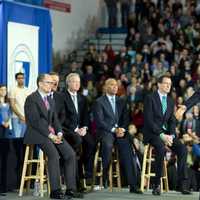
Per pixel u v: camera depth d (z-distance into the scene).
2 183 14.22
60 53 28.80
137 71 25.06
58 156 12.78
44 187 15.09
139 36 27.92
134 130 18.48
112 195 13.48
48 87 13.10
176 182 15.52
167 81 14.17
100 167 14.89
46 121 13.01
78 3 30.30
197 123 19.30
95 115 14.33
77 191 13.49
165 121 14.17
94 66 26.70
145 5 29.12
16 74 15.20
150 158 14.28
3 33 14.87
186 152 14.03
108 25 31.23
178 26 27.88
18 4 15.38
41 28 16.25
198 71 23.28
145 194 13.73
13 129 15.02
